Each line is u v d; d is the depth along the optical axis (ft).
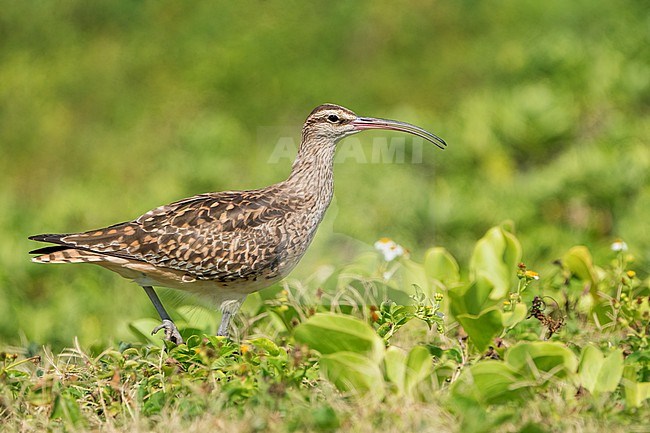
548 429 27.27
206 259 36.88
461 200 55.77
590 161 56.44
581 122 61.98
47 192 70.44
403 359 29.91
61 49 78.13
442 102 72.28
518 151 61.16
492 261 38.11
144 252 36.70
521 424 27.55
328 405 28.43
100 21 79.41
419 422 27.61
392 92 73.26
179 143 68.28
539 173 58.23
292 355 30.89
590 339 34.27
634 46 66.49
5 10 79.87
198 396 29.30
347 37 76.38
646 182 56.03
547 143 60.34
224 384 30.22
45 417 29.99
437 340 35.04
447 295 36.11
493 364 28.53
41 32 78.95
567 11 72.02
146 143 71.46
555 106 60.44
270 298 42.27
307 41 76.02
